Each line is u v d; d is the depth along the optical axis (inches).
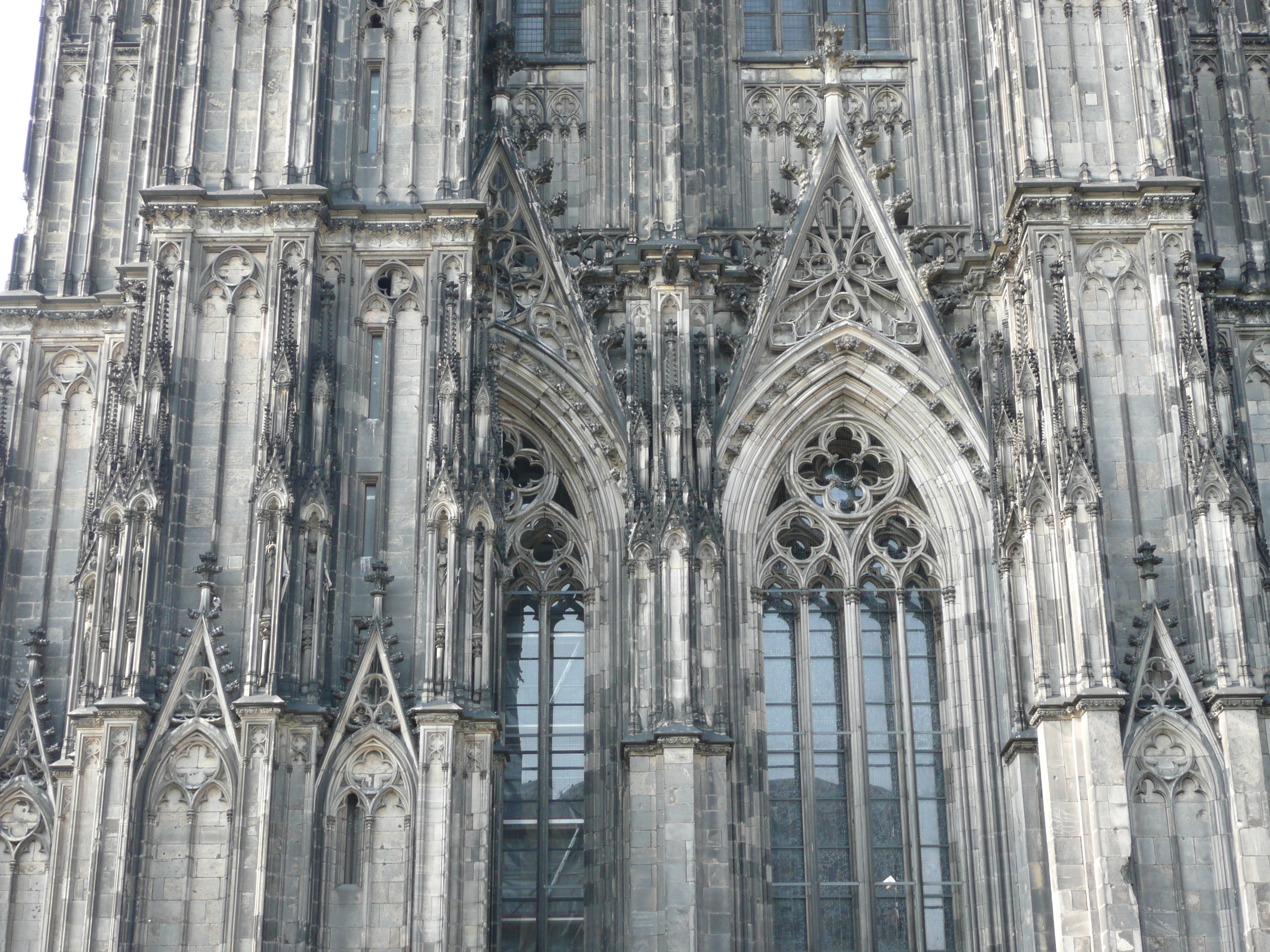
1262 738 1878.7
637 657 2033.7
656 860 1942.7
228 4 2146.9
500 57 2343.8
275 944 1758.1
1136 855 1844.2
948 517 2165.4
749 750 2052.2
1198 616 1935.3
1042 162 2134.6
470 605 1905.8
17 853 1924.2
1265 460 2161.7
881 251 2268.7
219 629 1865.2
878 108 2401.6
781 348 2219.5
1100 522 1955.0
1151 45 2182.6
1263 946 1791.3
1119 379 2046.0
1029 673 2026.3
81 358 2174.0
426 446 1966.0
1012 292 2170.3
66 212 2241.6
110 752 1806.1
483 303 2090.3
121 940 1740.9
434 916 1775.3
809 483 2203.5
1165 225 2098.9
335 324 2016.5
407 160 2106.3
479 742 1859.0
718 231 2276.1
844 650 2133.4
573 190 2338.8
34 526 2098.9
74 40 2335.1
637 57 2352.4
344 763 1839.3
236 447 1952.5
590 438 2171.5
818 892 2036.2
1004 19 2237.9
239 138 2080.5
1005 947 1978.3
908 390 2208.4
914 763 2087.8
